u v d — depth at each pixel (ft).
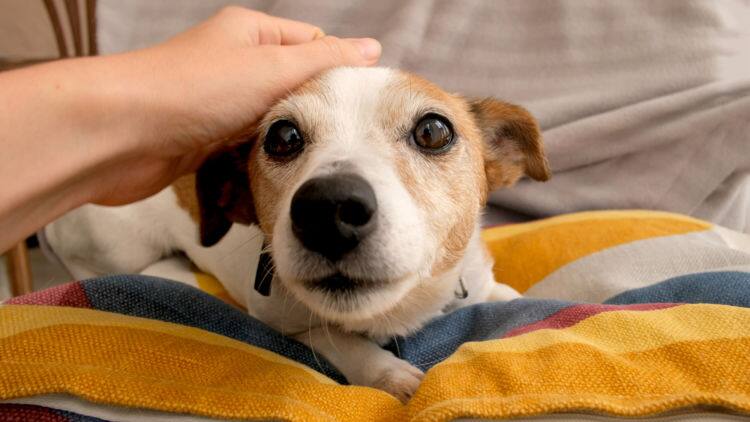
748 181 6.67
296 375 2.65
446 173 3.68
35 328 2.64
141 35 7.11
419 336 3.88
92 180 3.21
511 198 6.63
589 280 4.51
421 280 3.49
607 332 2.72
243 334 3.41
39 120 2.58
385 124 3.57
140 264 6.59
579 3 6.79
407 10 6.94
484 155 4.58
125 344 2.63
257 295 4.13
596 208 6.56
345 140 3.43
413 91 3.69
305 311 3.85
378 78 3.77
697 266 4.33
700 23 6.44
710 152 6.26
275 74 3.52
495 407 2.15
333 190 2.70
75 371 2.37
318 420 2.29
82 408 2.29
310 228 2.75
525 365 2.44
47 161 2.63
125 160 3.25
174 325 2.98
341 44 3.97
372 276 2.90
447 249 3.80
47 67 2.75
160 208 6.27
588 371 2.34
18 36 7.82
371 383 3.36
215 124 3.36
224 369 2.60
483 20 7.07
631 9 6.66
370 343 3.84
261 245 4.52
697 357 2.35
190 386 2.44
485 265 4.70
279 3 7.11
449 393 2.29
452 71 7.08
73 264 6.81
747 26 6.62
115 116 2.88
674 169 6.38
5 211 2.53
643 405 2.12
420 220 3.23
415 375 3.33
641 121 6.23
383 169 3.13
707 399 2.09
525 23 7.01
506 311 3.54
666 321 2.69
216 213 4.37
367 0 7.18
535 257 5.15
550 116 6.51
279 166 3.66
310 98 3.62
